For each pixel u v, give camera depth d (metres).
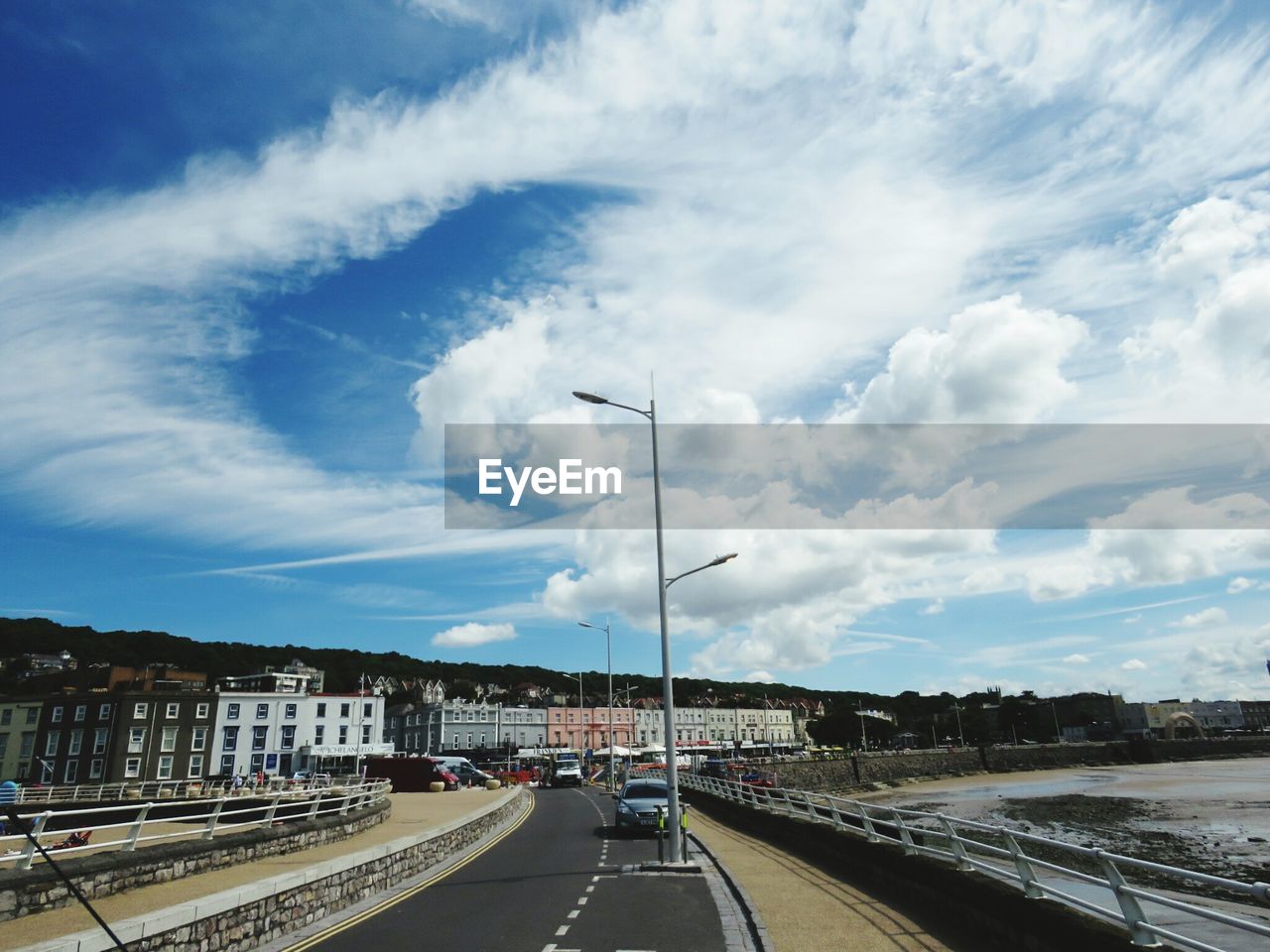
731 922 12.33
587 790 56.31
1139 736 159.38
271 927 11.84
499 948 11.06
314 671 108.44
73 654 134.50
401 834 24.55
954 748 134.50
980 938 10.40
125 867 13.70
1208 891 29.06
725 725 157.88
